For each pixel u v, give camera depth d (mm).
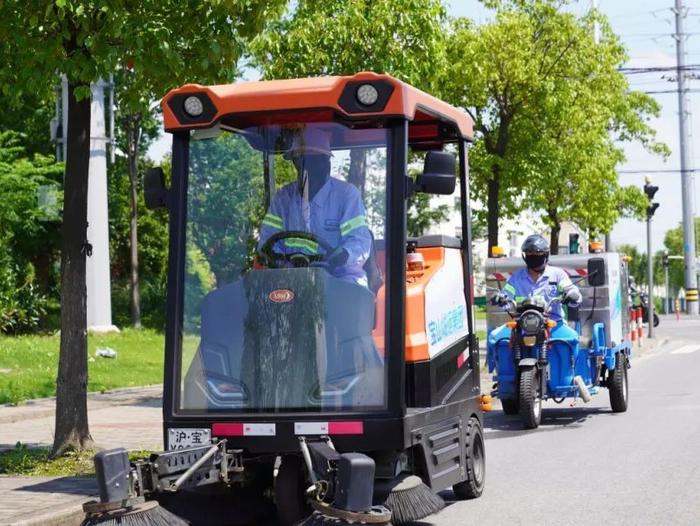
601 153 32031
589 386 18047
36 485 10898
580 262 19016
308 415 8672
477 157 27781
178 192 9258
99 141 34000
